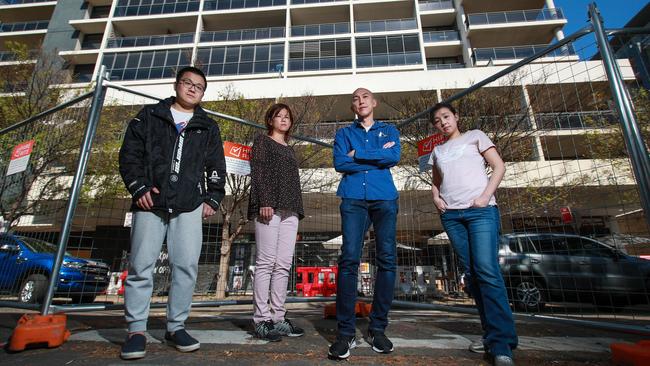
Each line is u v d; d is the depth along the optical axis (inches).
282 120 114.9
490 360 70.3
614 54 98.7
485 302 73.5
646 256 138.9
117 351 74.5
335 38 960.3
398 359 70.9
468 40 965.2
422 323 126.0
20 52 483.2
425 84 709.3
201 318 134.7
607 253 136.4
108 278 142.3
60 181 172.2
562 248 141.4
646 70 101.1
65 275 128.6
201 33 1005.8
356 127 99.1
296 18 1064.8
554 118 153.9
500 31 947.3
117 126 201.8
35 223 161.5
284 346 81.2
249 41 967.6
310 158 431.5
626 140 86.7
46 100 453.4
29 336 74.7
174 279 80.9
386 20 1015.0
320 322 127.0
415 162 391.5
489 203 80.9
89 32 1067.9
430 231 182.2
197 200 84.8
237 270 275.7
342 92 709.3
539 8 1027.3
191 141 89.3
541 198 163.6
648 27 98.2
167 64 949.2
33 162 165.2
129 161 80.7
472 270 81.5
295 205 104.1
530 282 144.0
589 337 99.7
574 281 136.3
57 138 168.7
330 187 413.4
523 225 155.6
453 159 89.5
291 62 946.1
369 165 89.8
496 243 77.9
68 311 112.2
